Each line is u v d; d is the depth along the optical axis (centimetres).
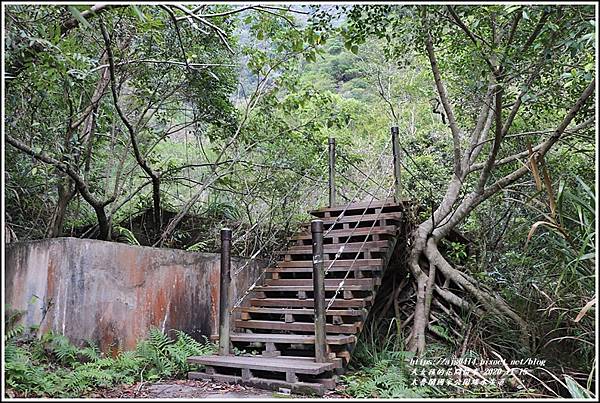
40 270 409
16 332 386
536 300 525
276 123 737
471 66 578
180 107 734
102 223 596
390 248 547
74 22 447
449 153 821
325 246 566
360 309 470
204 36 630
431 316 570
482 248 662
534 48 497
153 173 639
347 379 415
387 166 891
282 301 523
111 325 436
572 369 452
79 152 560
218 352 462
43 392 338
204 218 747
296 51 598
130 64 611
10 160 532
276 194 727
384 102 1207
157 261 483
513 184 629
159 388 390
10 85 467
